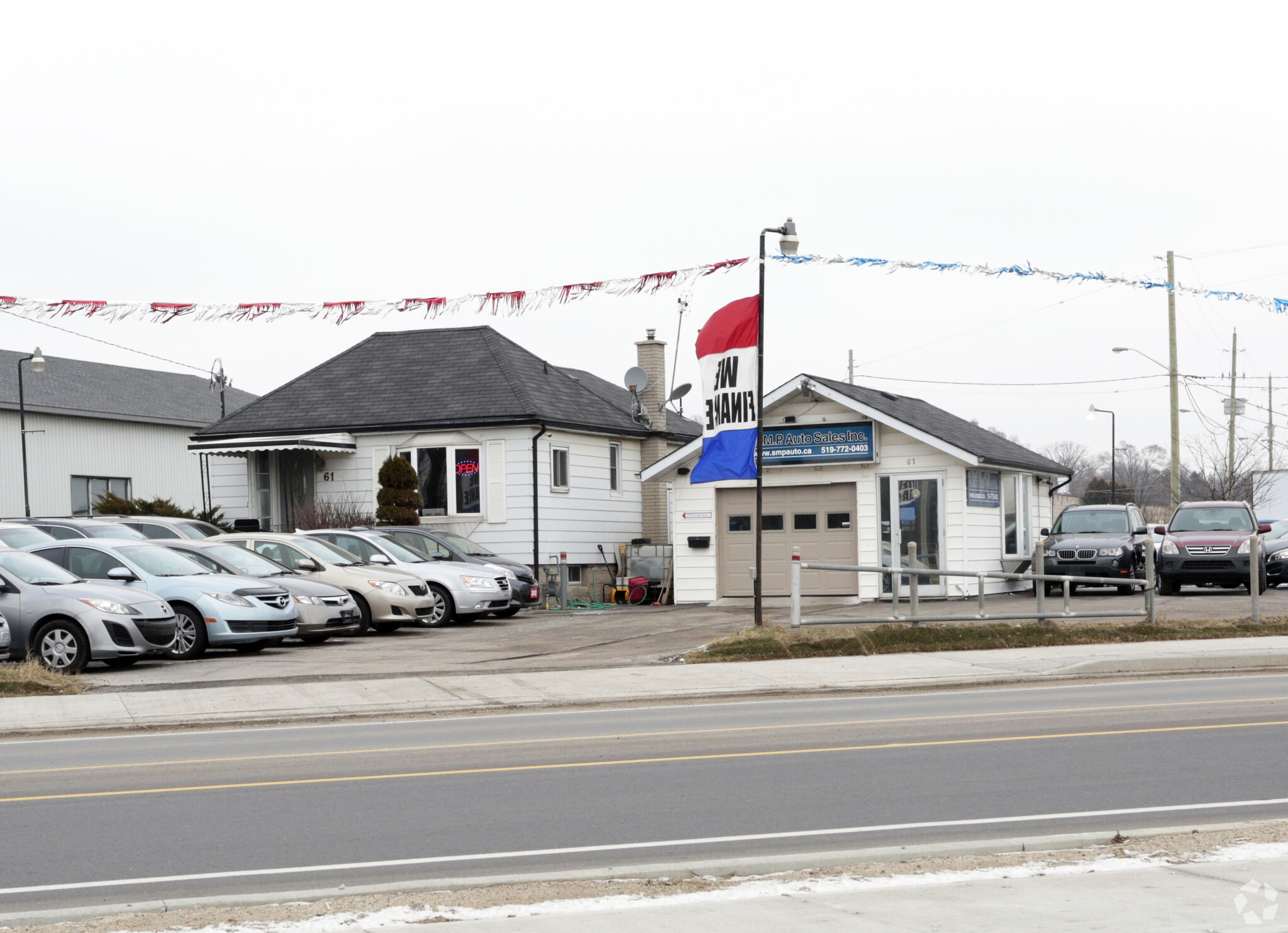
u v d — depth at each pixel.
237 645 19.58
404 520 31.28
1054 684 16.38
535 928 5.97
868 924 5.93
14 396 41.69
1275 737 11.29
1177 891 6.37
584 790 9.48
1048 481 34.66
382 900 6.61
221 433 34.41
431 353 36.34
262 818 8.74
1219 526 29.30
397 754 11.49
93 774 10.73
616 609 29.88
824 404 28.84
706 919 6.07
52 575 18.00
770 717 13.46
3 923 6.32
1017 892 6.43
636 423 37.44
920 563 28.28
